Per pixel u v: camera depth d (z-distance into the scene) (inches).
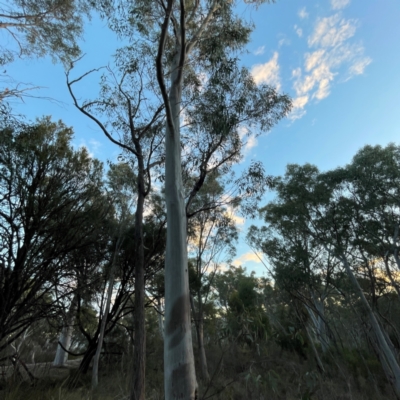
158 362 585.9
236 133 319.0
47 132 396.2
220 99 277.4
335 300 887.1
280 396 234.7
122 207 540.7
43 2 329.1
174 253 204.1
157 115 366.0
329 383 294.5
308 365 440.8
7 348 380.5
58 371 522.3
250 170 327.0
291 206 681.0
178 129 251.8
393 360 517.0
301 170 685.3
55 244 403.5
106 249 539.2
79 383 416.8
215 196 592.4
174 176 229.1
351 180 639.1
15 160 352.2
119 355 622.8
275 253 695.1
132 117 353.4
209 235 660.7
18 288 366.6
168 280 198.4
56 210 394.9
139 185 323.6
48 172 397.1
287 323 682.8
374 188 625.0
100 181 461.4
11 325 354.3
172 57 335.0
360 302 694.5
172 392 168.4
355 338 879.1
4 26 319.3
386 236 639.1
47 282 408.5
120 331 679.1
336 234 641.0
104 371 541.3
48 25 346.0
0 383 266.2
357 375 526.6
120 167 523.8
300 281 656.4
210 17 331.6
